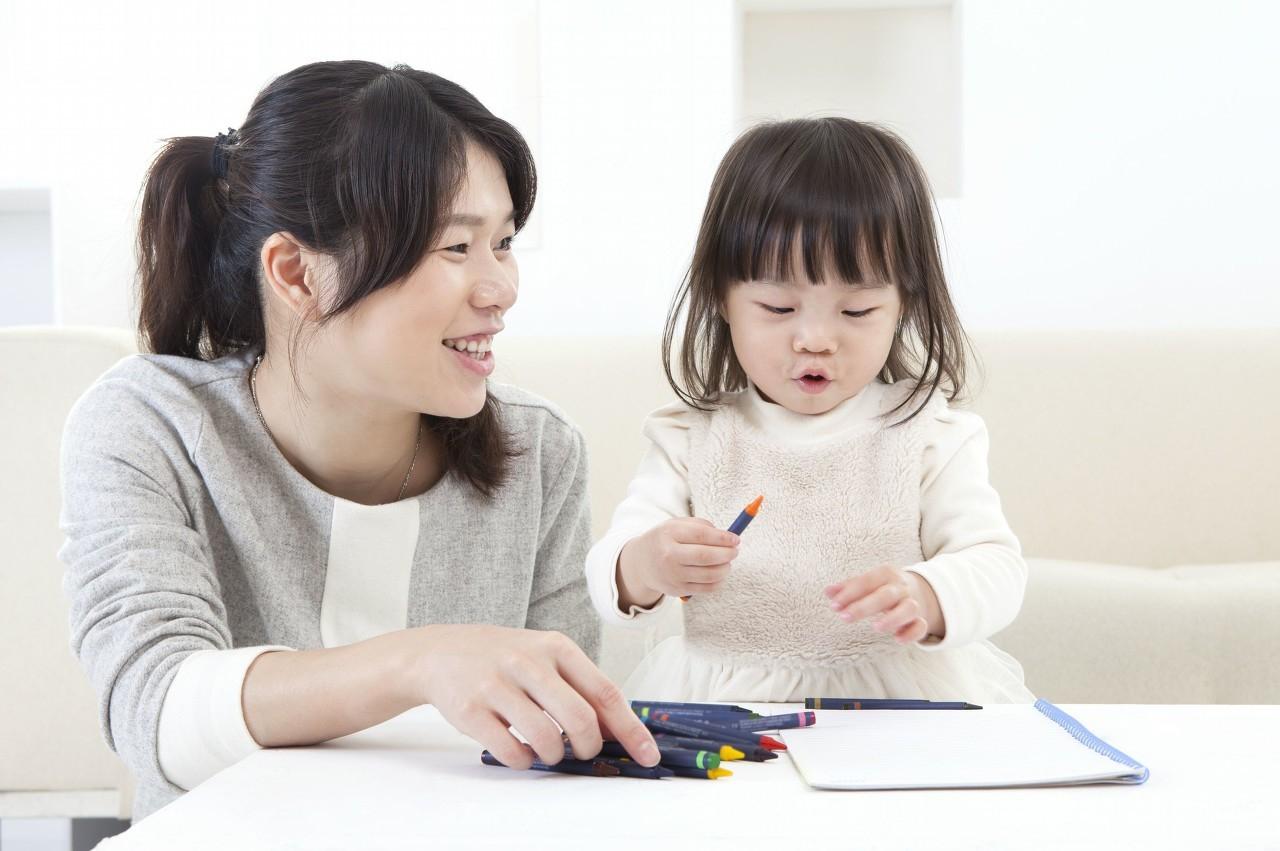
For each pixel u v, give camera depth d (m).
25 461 1.50
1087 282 2.16
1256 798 0.51
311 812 0.50
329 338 0.88
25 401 1.50
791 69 2.34
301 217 0.87
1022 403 1.96
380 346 0.86
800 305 0.97
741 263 0.97
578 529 1.19
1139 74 2.14
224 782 0.55
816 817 0.48
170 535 0.86
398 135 0.83
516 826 0.47
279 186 0.88
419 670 0.62
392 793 0.53
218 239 0.98
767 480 1.02
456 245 0.86
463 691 0.59
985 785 0.53
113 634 0.76
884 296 0.97
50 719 1.50
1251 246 2.12
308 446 0.99
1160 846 0.45
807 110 2.34
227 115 2.37
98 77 2.38
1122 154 2.15
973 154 2.18
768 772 0.57
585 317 2.27
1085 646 1.40
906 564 0.99
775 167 0.97
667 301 2.24
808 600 0.98
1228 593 1.39
